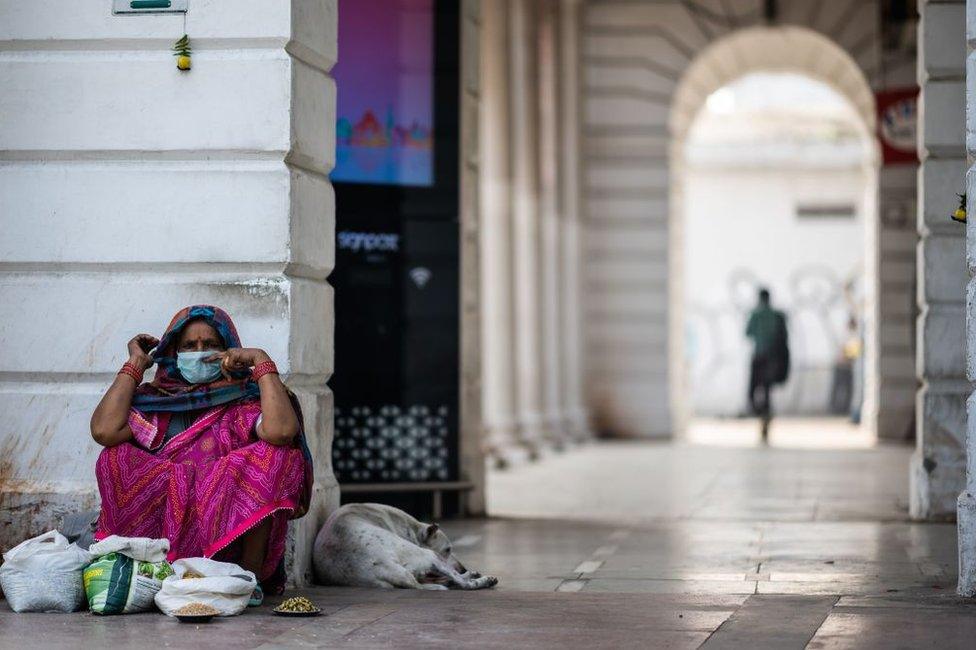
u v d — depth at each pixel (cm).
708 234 4738
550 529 1396
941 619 823
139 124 996
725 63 3322
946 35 1340
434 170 1473
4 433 996
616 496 1808
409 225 1473
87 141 998
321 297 1036
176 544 878
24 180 1002
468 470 1520
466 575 993
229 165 993
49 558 855
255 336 979
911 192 3006
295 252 992
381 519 1023
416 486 1472
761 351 3081
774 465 2342
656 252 3206
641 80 3200
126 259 994
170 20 993
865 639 760
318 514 1008
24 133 1002
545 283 2811
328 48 1044
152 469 882
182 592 838
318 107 1034
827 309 4653
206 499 877
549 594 946
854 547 1223
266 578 916
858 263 4650
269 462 880
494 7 2405
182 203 991
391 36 1469
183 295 988
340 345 1466
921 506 1420
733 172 4728
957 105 1347
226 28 988
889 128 2414
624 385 3216
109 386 996
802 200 4684
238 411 905
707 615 843
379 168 1467
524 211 2630
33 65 1003
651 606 884
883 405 3009
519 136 2620
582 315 3141
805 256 4678
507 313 2442
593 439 3109
